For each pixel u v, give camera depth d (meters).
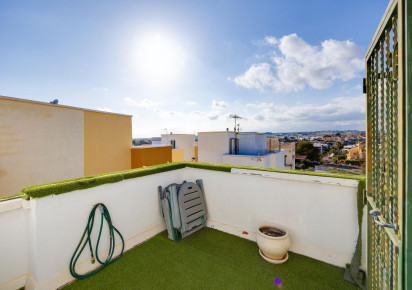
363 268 2.21
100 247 2.56
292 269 2.39
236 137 18.33
